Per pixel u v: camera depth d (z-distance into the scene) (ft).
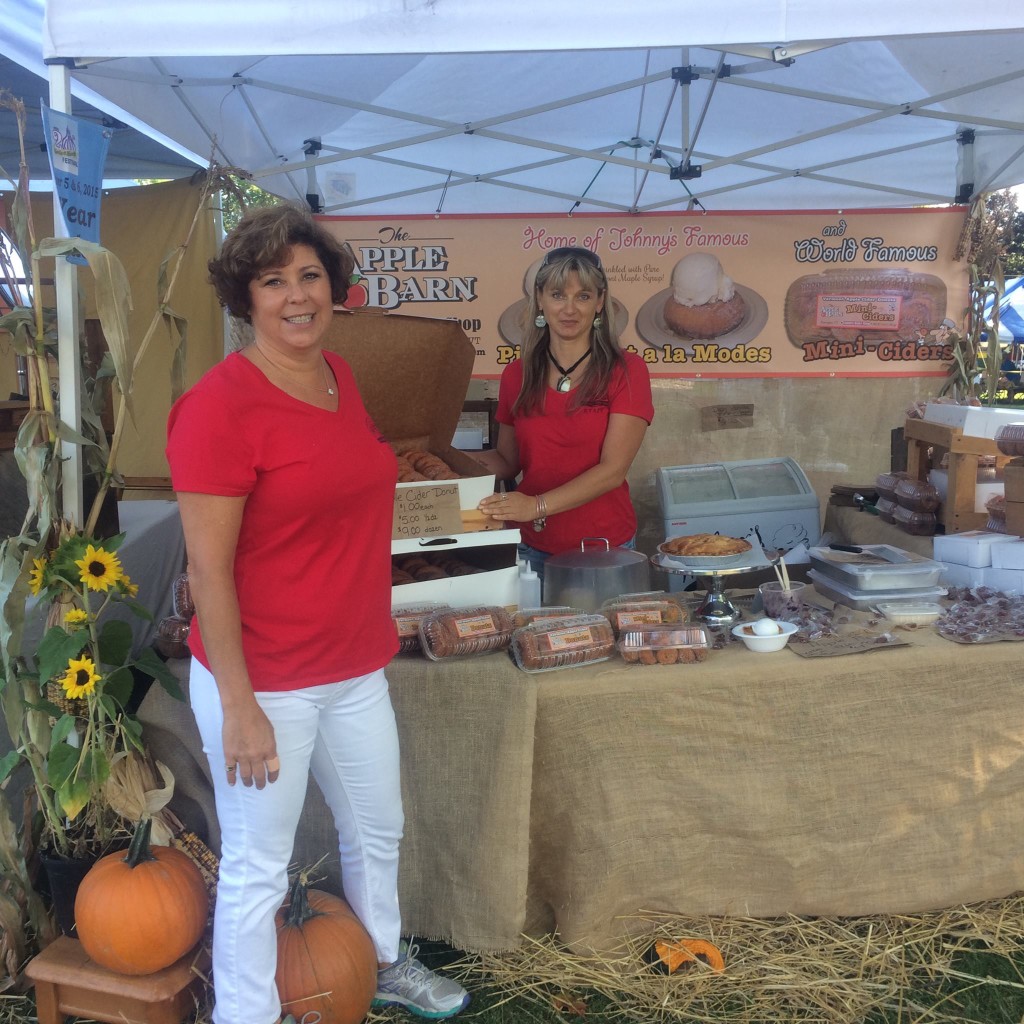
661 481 15.25
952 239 16.33
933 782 7.52
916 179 15.89
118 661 7.30
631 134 14.89
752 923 7.68
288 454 5.11
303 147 15.21
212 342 16.20
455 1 6.61
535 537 9.88
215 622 5.09
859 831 7.54
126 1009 6.59
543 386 9.37
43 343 7.23
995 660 7.36
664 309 16.79
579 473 9.39
